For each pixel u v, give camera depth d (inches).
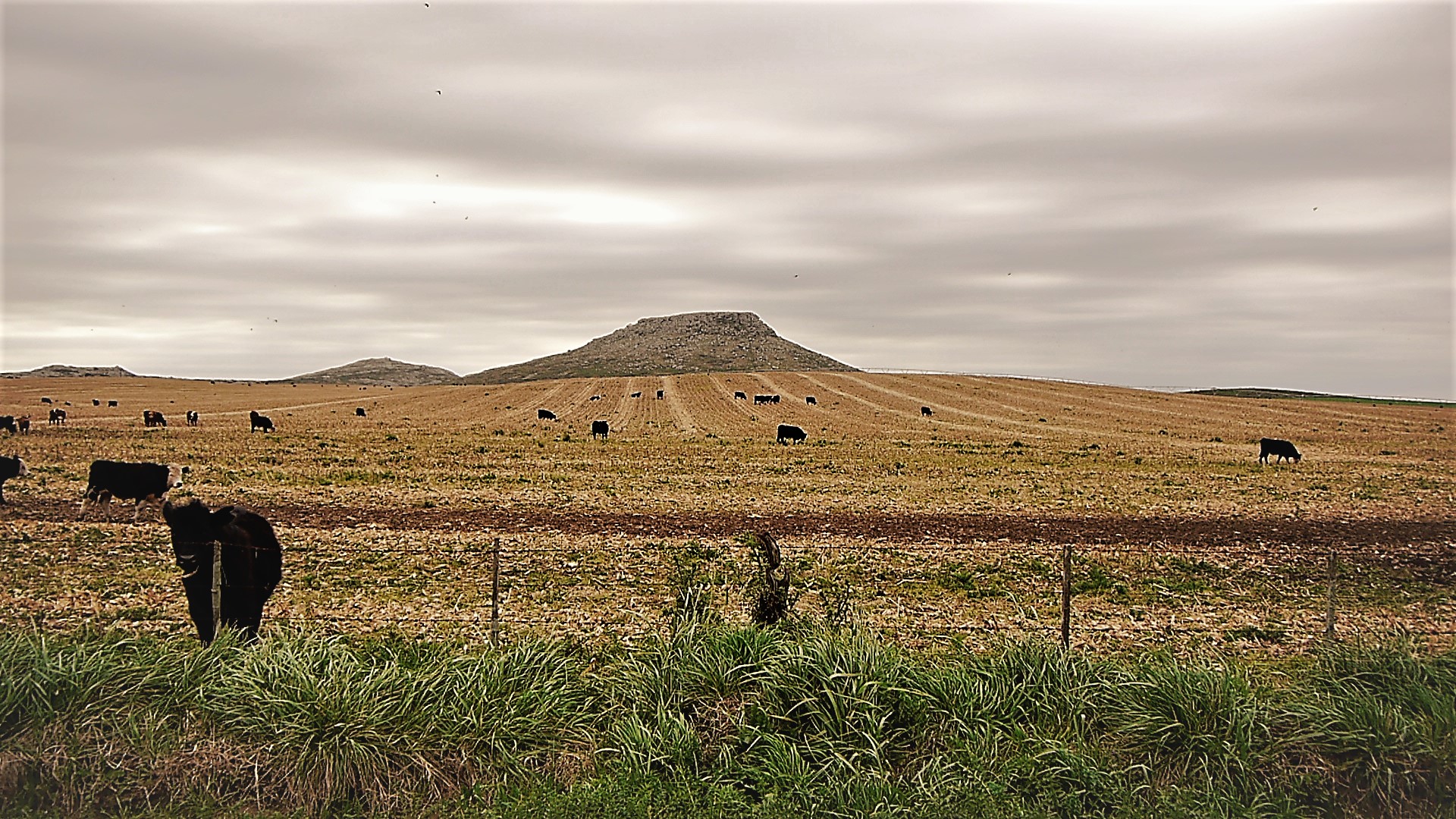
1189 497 1147.9
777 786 283.1
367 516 891.4
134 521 846.5
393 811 279.1
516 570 649.6
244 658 327.6
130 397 3860.7
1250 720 307.1
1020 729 306.5
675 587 534.6
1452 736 305.0
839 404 3580.2
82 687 305.9
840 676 319.9
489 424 2657.5
